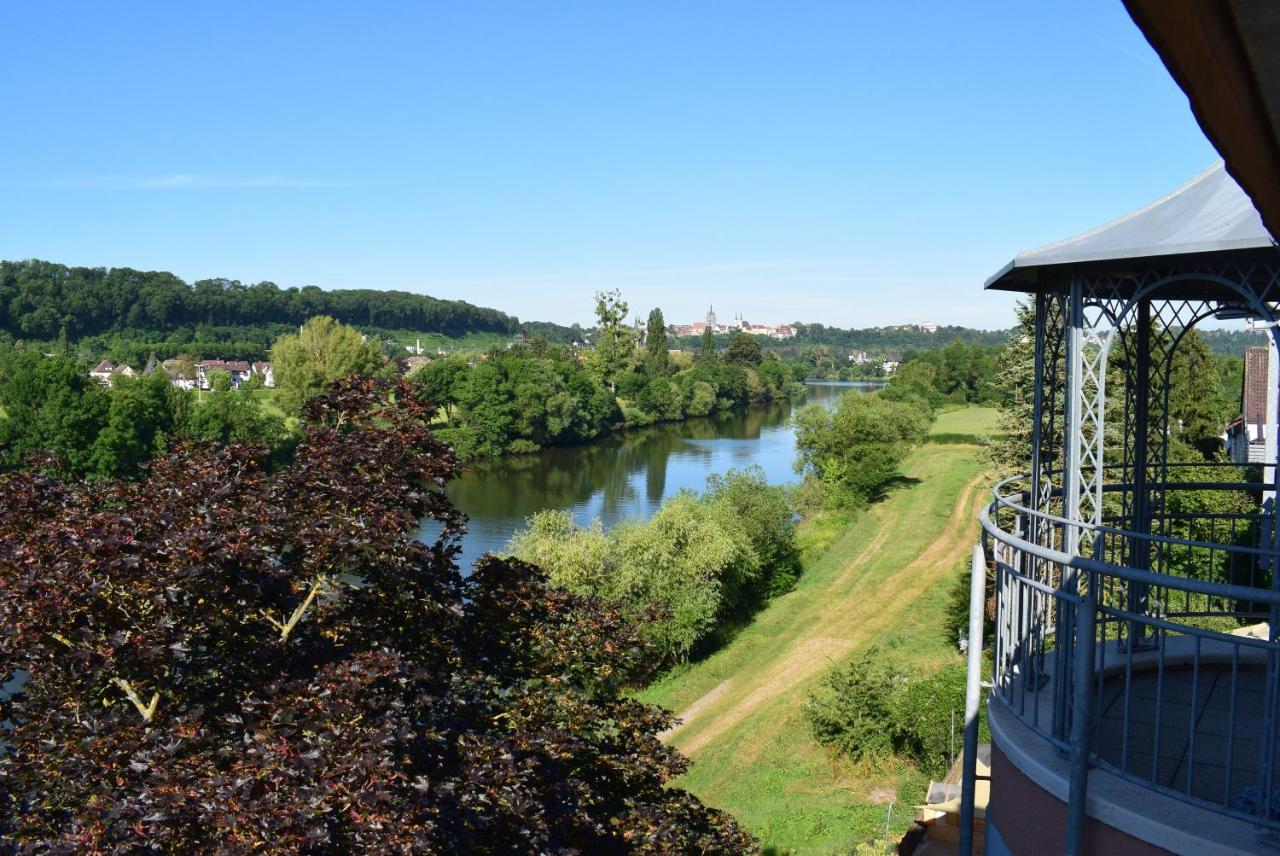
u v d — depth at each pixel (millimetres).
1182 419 35375
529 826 7719
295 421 72188
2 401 53188
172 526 7703
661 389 107875
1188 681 6172
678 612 30578
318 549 8438
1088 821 4273
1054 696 4902
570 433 86000
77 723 7016
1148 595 7359
